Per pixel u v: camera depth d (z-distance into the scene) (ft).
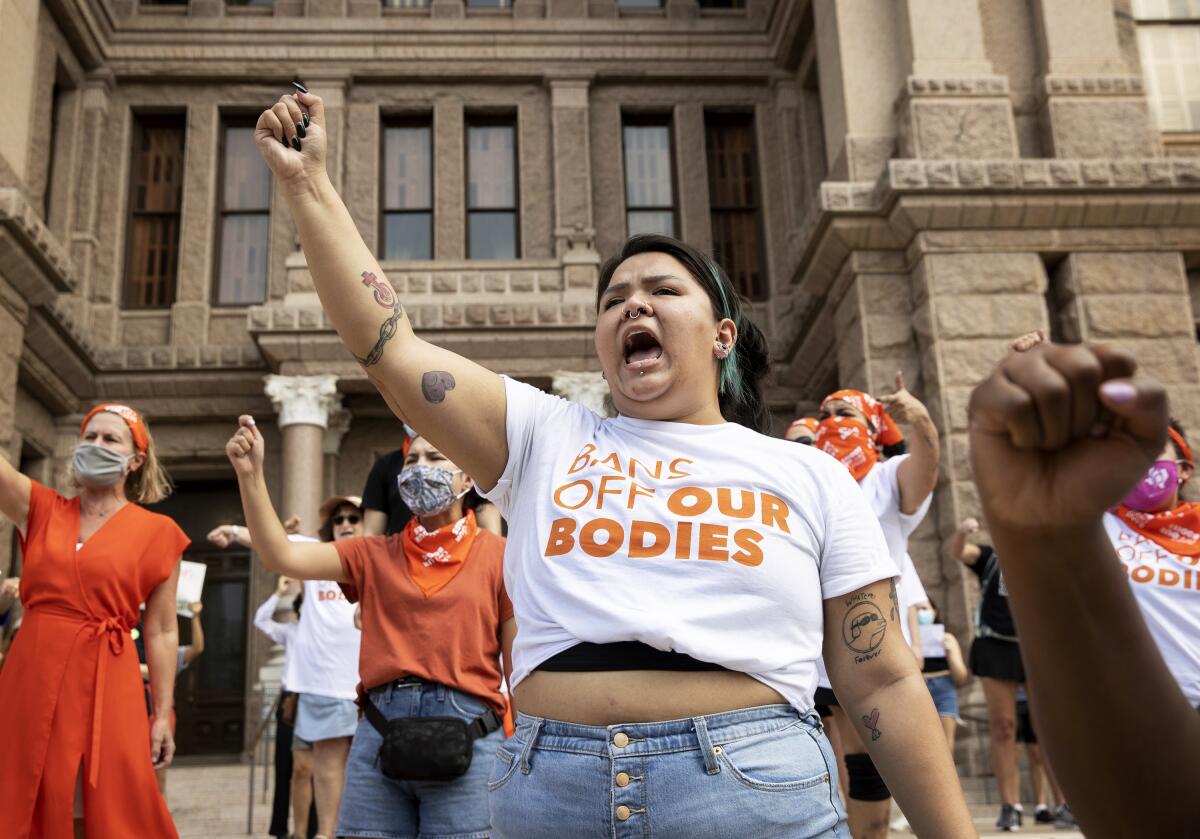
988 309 34.68
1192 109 40.37
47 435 45.78
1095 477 2.67
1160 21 41.27
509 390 6.33
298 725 18.43
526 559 5.80
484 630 11.69
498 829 5.67
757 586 5.42
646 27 52.95
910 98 36.86
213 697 47.11
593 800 5.21
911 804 5.62
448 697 11.29
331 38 51.75
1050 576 2.78
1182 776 2.80
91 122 50.11
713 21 53.26
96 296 48.96
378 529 17.92
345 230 6.20
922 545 33.19
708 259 6.92
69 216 48.49
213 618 48.14
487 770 11.26
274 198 51.01
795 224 51.03
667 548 5.49
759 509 5.68
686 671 5.32
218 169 51.83
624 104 53.21
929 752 5.64
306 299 46.09
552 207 51.08
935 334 34.32
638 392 6.32
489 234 51.98
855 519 5.96
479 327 45.65
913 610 16.69
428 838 11.01
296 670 18.61
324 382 44.73
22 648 12.03
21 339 38.70
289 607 21.99
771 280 50.96
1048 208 35.09
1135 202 35.17
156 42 51.37
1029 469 2.77
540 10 53.06
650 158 53.62
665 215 52.85
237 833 28.68
